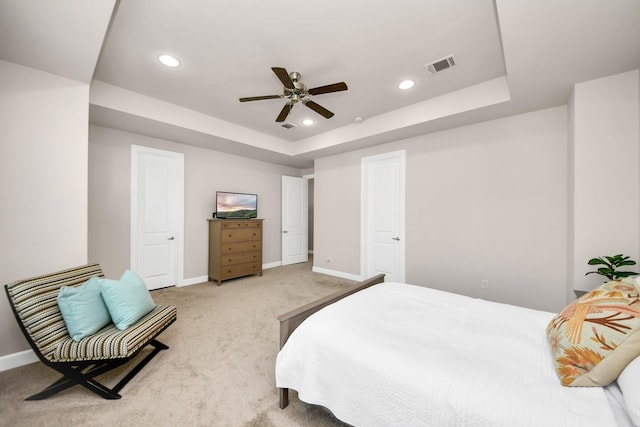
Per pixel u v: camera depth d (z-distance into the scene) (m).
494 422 0.82
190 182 4.23
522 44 1.73
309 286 4.10
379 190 4.20
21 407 1.51
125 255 3.56
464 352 1.14
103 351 1.54
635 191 2.00
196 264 4.32
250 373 1.85
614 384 0.92
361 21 1.83
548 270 2.70
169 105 3.20
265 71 2.47
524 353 1.13
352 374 1.16
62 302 1.59
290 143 4.81
